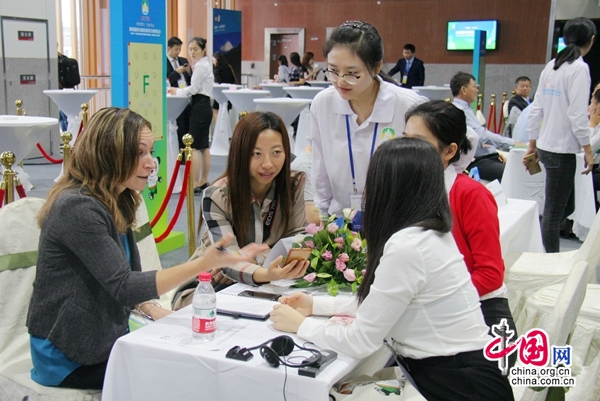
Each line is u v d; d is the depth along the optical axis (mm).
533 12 13406
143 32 4461
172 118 6766
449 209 1745
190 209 4219
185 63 9695
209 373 1711
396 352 1781
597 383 2475
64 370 2023
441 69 14367
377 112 2627
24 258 2291
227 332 1882
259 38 15984
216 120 10555
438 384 1689
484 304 2121
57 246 1952
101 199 1952
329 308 2006
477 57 9844
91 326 1993
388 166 1698
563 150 4254
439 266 1670
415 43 14547
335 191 2879
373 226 1732
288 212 2574
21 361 2244
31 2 8609
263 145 2398
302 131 9289
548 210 4430
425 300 1678
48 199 1985
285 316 1894
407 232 1676
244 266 2314
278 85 10859
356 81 2467
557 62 4234
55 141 9133
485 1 13773
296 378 1612
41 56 8820
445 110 2223
